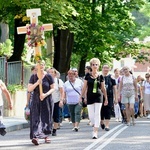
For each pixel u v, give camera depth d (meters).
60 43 56.72
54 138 27.66
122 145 24.09
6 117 42.72
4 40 59.84
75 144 24.55
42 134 24.56
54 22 45.06
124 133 30.48
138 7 68.19
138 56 79.00
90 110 27.47
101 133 30.52
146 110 50.69
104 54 72.00
